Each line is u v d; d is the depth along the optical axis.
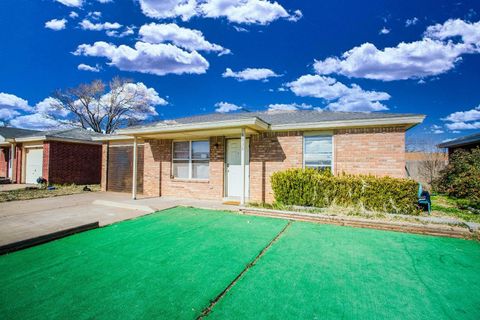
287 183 8.12
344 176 7.82
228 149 10.39
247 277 3.63
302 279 3.58
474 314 2.81
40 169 16.44
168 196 11.40
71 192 12.94
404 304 2.99
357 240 5.32
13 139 16.86
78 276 3.66
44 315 2.75
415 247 4.92
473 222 6.23
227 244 5.02
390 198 7.13
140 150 12.52
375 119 7.96
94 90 34.50
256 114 12.40
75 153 16.34
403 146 8.02
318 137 9.05
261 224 6.57
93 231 5.93
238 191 10.12
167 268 3.92
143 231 5.93
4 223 6.51
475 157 10.35
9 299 3.06
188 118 12.36
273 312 2.81
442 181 12.18
